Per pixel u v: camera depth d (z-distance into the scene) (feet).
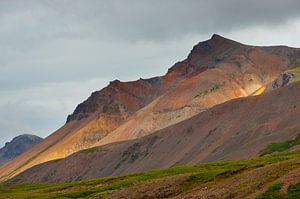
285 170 283.18
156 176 534.78
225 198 272.51
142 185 389.60
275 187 251.60
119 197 377.30
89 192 490.08
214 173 367.66
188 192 327.26
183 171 543.39
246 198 253.85
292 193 237.86
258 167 347.56
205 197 289.74
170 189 356.18
